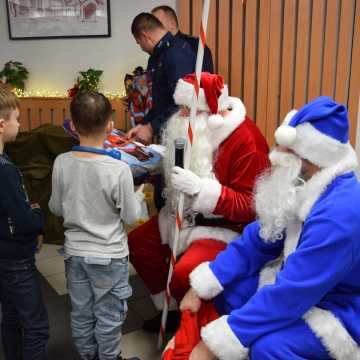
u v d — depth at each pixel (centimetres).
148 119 272
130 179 163
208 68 277
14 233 153
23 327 163
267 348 128
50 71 435
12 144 310
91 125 161
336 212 125
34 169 310
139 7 396
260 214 147
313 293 126
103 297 167
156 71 265
